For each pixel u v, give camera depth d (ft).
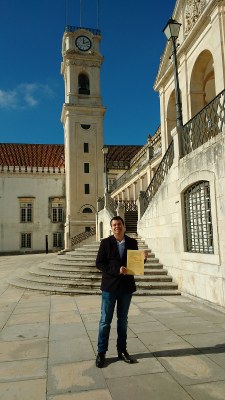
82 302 29.27
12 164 148.97
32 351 16.81
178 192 31.63
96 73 141.08
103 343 14.58
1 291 36.81
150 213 40.98
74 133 135.64
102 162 136.15
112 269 14.92
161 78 64.23
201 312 23.80
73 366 14.65
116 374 13.58
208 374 13.32
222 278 23.86
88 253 44.68
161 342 17.33
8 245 139.85
